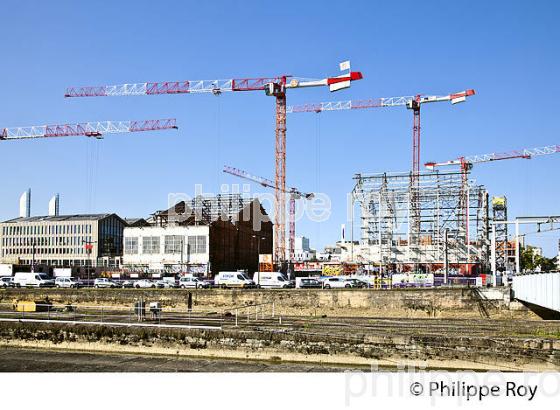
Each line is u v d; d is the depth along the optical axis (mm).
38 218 184250
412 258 133750
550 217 77062
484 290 74812
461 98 173625
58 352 53062
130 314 69500
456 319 66000
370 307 77250
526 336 45531
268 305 79938
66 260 175125
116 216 183625
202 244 139875
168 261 141375
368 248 138875
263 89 159750
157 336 51812
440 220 135000
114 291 86750
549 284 47688
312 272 149750
